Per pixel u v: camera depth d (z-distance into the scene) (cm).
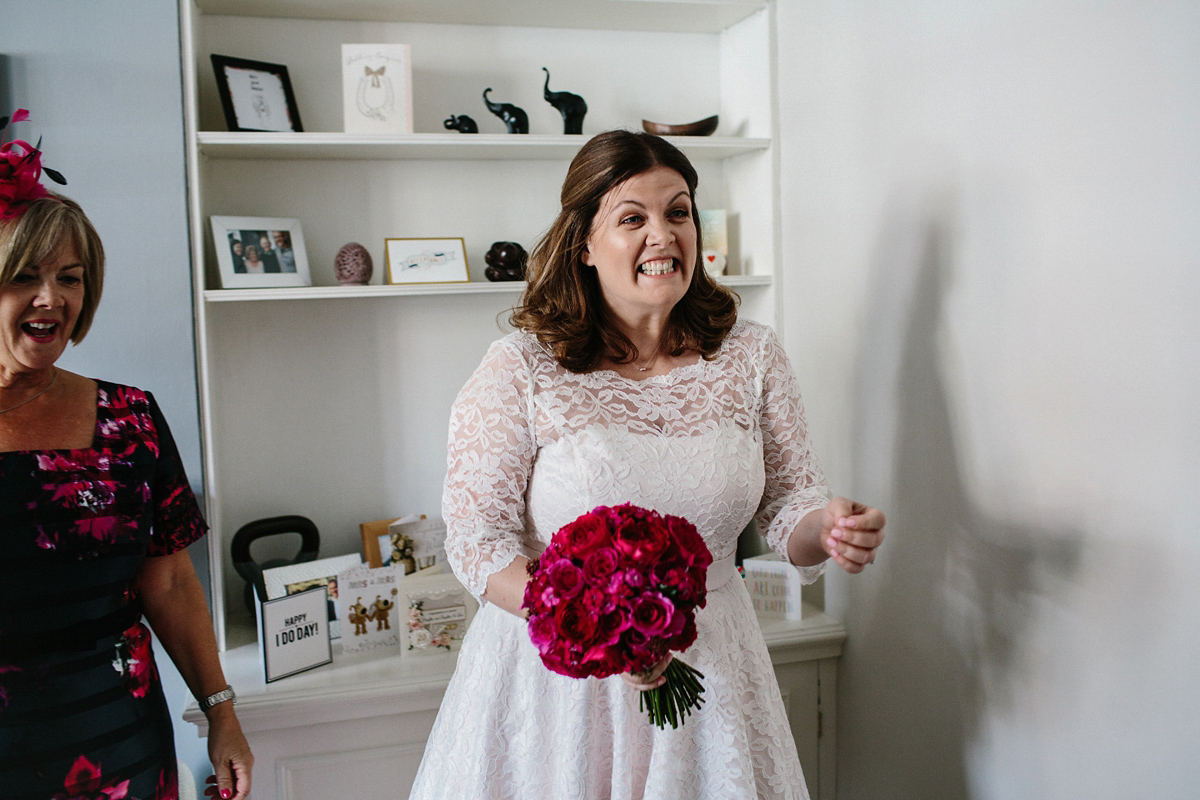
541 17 237
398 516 248
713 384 145
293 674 193
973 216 160
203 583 206
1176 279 119
